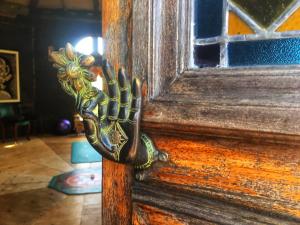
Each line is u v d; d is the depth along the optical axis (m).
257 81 0.23
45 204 1.96
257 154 0.24
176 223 0.28
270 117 0.22
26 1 4.24
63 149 3.54
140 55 0.30
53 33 4.62
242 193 0.25
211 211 0.26
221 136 0.25
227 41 0.27
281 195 0.23
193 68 0.27
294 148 0.22
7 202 1.98
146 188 0.31
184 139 0.28
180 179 0.28
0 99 4.06
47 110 4.63
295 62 0.23
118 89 0.27
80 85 0.26
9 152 3.36
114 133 0.27
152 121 0.28
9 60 4.16
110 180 0.36
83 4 4.64
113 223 0.36
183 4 0.28
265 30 0.25
